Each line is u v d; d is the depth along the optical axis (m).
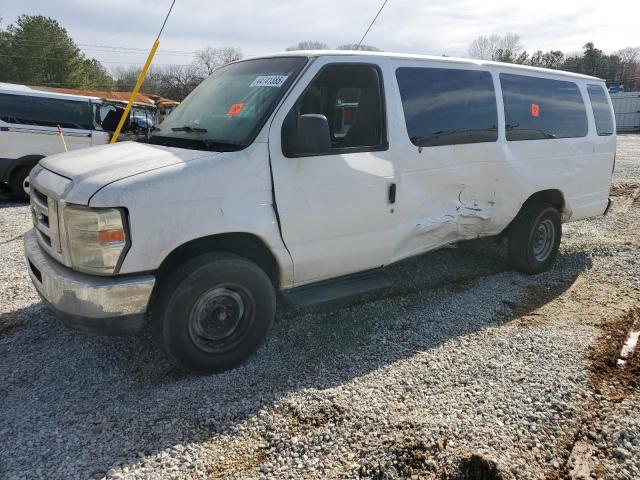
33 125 10.31
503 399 3.27
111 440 2.95
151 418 3.14
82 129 10.84
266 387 3.46
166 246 3.29
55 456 2.82
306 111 4.00
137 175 3.26
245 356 3.75
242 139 3.62
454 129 4.72
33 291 5.17
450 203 4.79
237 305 3.64
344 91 4.12
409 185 4.41
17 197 10.42
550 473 2.67
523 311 4.82
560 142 5.73
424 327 4.39
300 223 3.81
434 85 4.61
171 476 2.67
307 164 3.79
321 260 4.00
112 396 3.40
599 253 6.58
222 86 4.34
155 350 4.00
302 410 3.17
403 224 4.43
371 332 4.32
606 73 73.75
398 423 3.02
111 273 3.19
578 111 6.02
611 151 6.44
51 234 3.43
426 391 3.38
